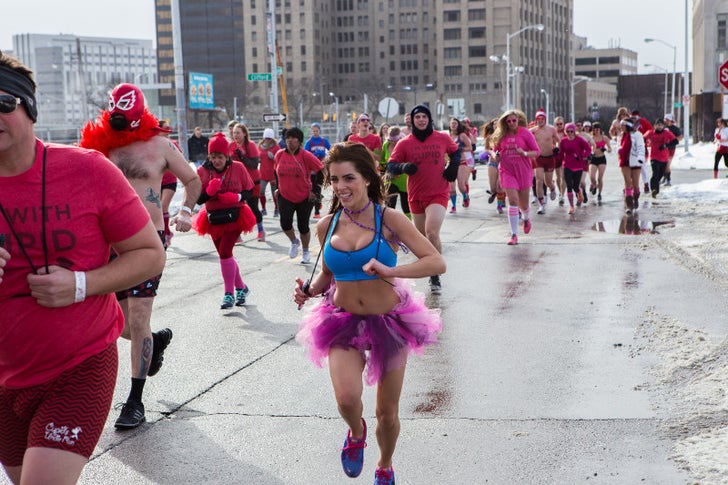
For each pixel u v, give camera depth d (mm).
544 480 4523
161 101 169125
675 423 5246
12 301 3131
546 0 179750
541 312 8555
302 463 4895
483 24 167375
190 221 6441
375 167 4402
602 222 16047
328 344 4281
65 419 3125
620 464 4676
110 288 3197
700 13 82375
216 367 6898
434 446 5055
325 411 5785
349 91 172375
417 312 4363
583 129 20281
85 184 3178
